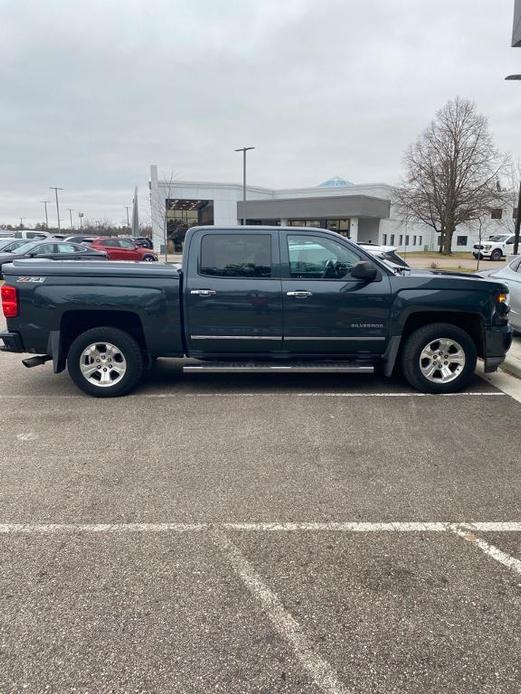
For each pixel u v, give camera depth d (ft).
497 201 144.05
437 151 142.00
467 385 19.88
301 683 6.73
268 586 8.58
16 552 9.47
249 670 6.93
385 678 6.80
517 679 6.78
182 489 11.87
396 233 178.81
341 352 18.63
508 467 12.97
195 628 7.65
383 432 15.28
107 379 18.66
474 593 8.43
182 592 8.42
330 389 19.62
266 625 7.72
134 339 18.62
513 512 10.89
